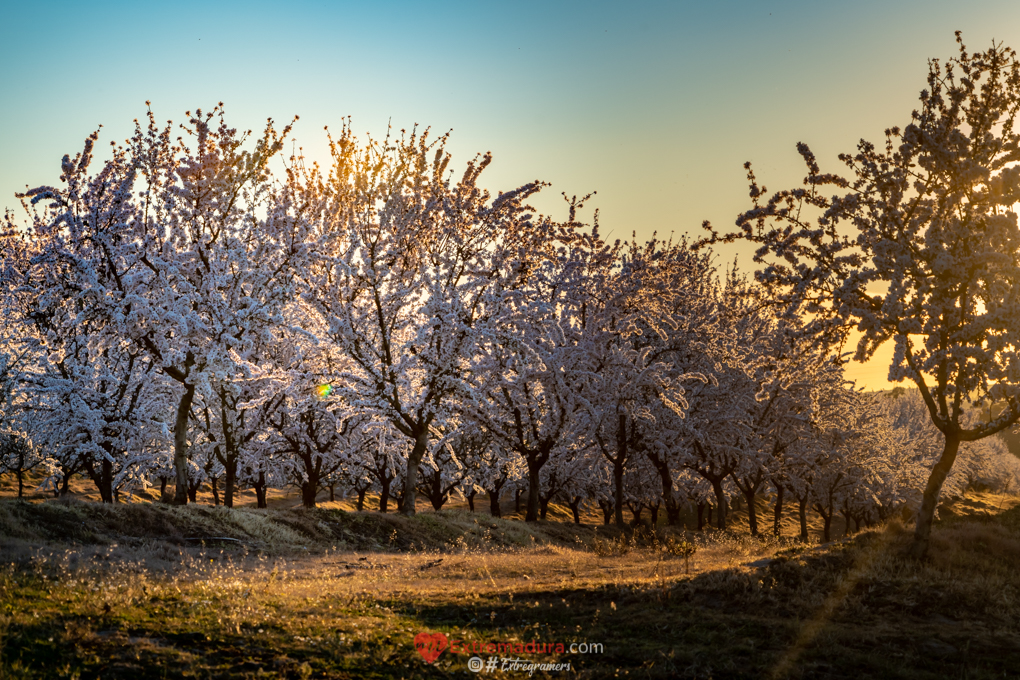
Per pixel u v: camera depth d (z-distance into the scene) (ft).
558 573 57.72
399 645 29.68
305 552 70.49
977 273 46.44
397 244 97.25
